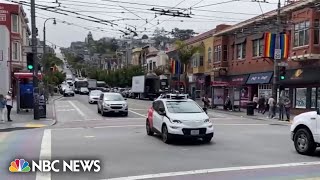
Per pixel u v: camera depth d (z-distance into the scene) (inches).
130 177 352.2
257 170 386.0
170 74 2576.3
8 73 1847.9
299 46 1269.7
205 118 578.6
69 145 550.6
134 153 485.1
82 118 1077.8
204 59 2128.4
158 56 3203.7
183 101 628.4
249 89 1620.3
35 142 582.6
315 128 468.8
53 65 3179.1
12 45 2073.1
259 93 1552.7
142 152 493.0
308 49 1212.5
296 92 1315.2
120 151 499.5
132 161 430.3
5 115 1087.6
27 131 760.3
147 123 687.1
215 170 384.5
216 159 446.0
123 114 1176.8
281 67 1176.8
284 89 1380.4
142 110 1380.4
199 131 565.9
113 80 3814.0
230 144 569.6
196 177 353.1
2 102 928.9
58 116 1137.4
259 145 560.4
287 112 1079.6
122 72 3503.9
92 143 573.6
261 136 669.9
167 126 572.1
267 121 1044.5
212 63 1991.9
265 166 406.6
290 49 1325.0
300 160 443.5
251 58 1619.1
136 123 922.7
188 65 2322.8
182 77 2409.0
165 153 486.3
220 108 1598.2
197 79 2196.1
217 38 1924.2
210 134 575.8
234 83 1545.3
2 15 2057.1
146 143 578.2
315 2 1187.9
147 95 2385.6
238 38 1747.0
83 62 7116.1
